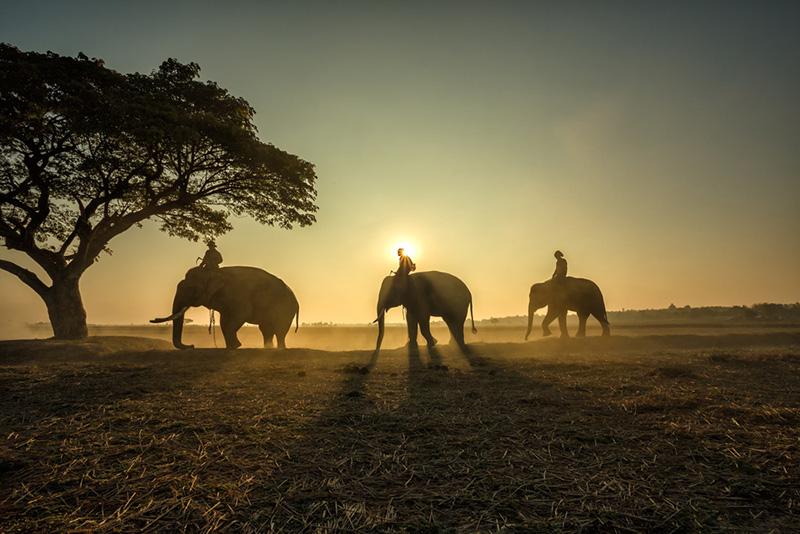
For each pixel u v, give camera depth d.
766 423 4.35
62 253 17.16
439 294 14.40
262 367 9.40
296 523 2.40
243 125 18.69
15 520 2.44
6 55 14.50
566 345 15.45
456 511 2.53
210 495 2.76
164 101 16.47
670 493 2.73
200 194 18.27
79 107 14.20
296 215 19.55
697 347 15.88
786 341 17.28
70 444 3.83
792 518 2.41
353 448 3.70
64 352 12.88
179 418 4.71
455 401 5.61
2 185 16.23
